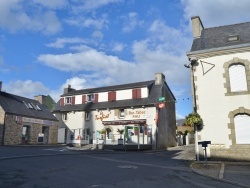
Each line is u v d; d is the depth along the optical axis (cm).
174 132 3416
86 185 740
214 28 1841
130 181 823
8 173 854
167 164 1303
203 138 1459
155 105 2742
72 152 1809
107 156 1630
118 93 3061
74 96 3356
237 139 1413
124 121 2828
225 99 1462
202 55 1545
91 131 3047
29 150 1797
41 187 693
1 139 2447
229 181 879
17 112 2664
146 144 2569
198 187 795
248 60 1462
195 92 1526
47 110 3294
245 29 1691
